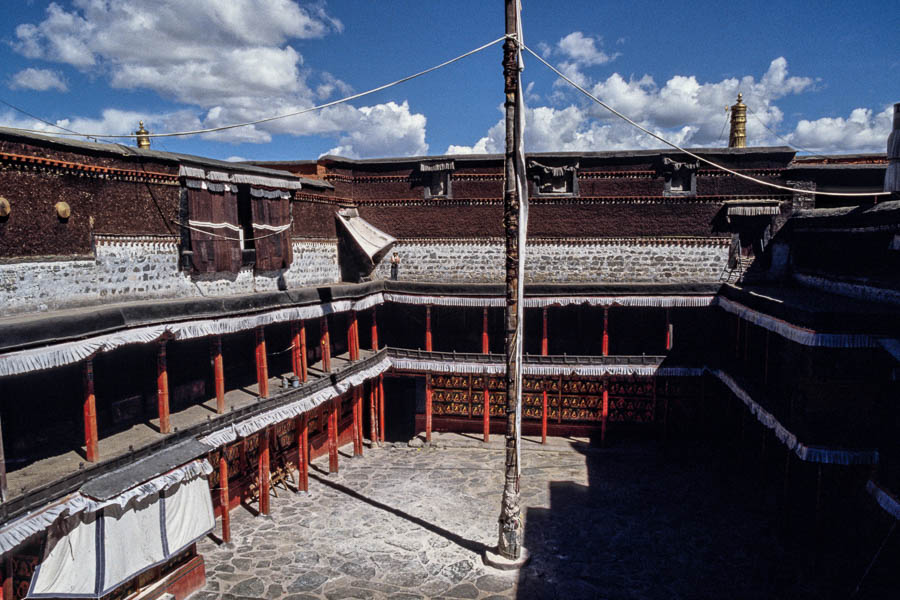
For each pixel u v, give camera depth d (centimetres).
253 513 2139
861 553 1702
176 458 1576
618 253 2808
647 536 1938
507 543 1783
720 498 2209
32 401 1563
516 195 1664
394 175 2950
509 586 1678
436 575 1738
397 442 2891
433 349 3069
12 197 1461
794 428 1759
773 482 2334
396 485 2383
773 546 1850
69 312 1522
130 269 1780
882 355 1644
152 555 1489
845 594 1569
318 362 2625
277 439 2409
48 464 1458
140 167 1791
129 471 1470
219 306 1805
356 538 1956
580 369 2648
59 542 1341
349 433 2920
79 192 1628
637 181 2762
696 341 2861
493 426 2969
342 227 2866
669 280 2777
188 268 1964
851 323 1606
